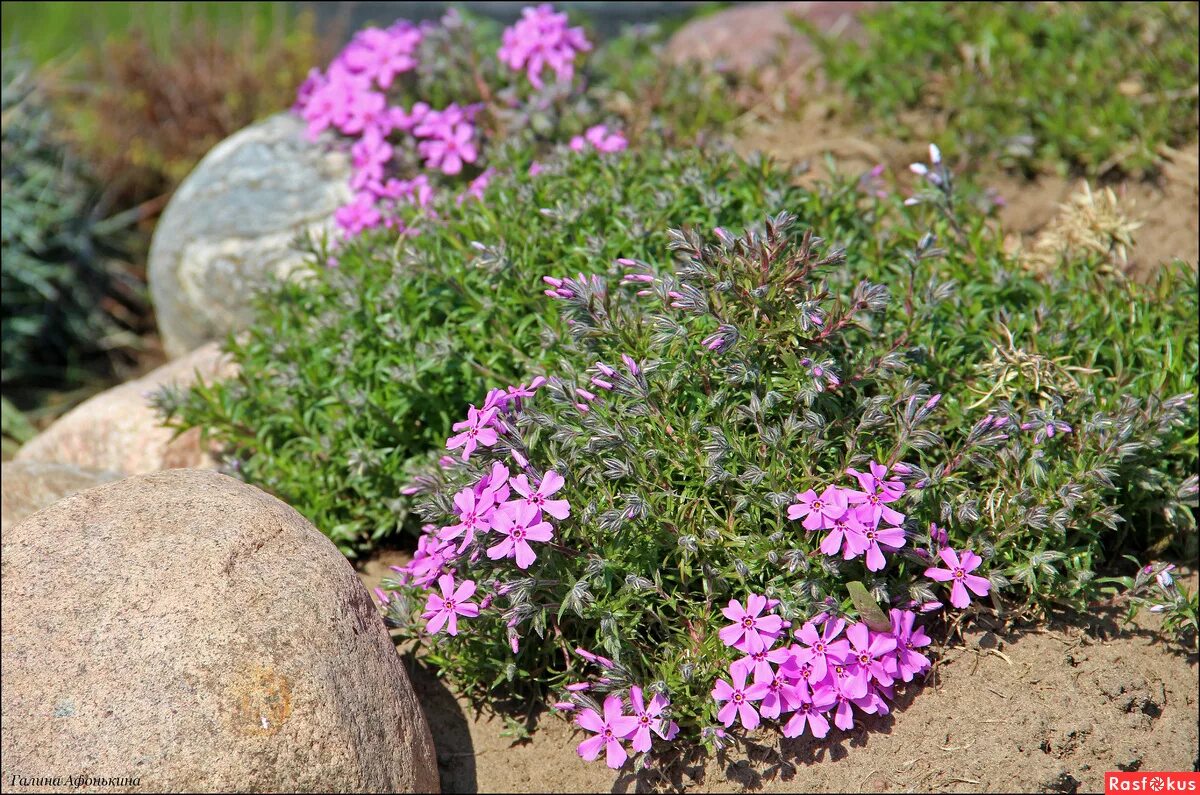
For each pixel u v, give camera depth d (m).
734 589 0.68
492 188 0.81
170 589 0.64
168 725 0.61
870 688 0.67
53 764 0.61
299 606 0.64
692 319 0.68
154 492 0.67
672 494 0.67
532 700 0.72
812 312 0.66
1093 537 0.69
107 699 0.62
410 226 0.80
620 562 0.67
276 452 0.79
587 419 0.67
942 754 0.66
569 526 0.67
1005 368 0.71
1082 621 0.69
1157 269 0.81
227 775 0.61
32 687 0.62
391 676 0.67
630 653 0.68
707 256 0.67
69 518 0.66
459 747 0.71
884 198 0.86
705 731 0.66
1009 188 0.88
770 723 0.68
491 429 0.66
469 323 0.74
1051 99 0.89
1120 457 0.68
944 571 0.66
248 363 0.82
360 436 0.77
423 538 0.71
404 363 0.75
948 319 0.74
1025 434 0.70
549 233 0.77
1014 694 0.67
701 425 0.68
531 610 0.66
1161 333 0.75
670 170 0.81
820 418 0.66
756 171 0.80
